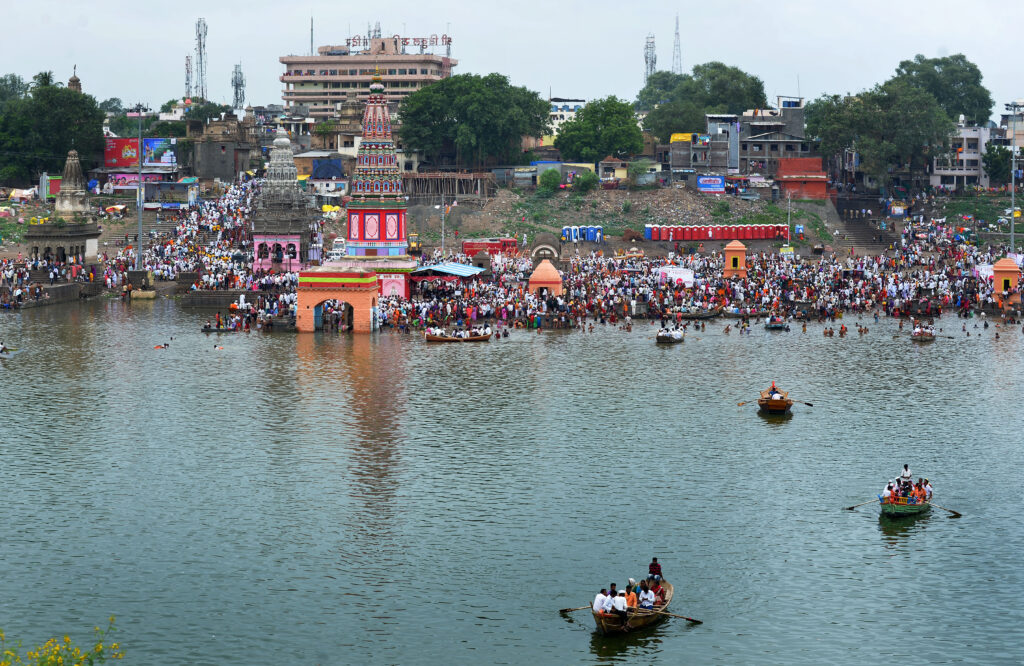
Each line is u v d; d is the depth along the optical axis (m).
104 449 78.12
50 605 54.19
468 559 59.56
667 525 64.19
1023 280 147.25
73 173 165.38
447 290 146.62
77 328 128.50
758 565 58.94
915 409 90.50
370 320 127.94
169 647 50.53
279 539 62.06
